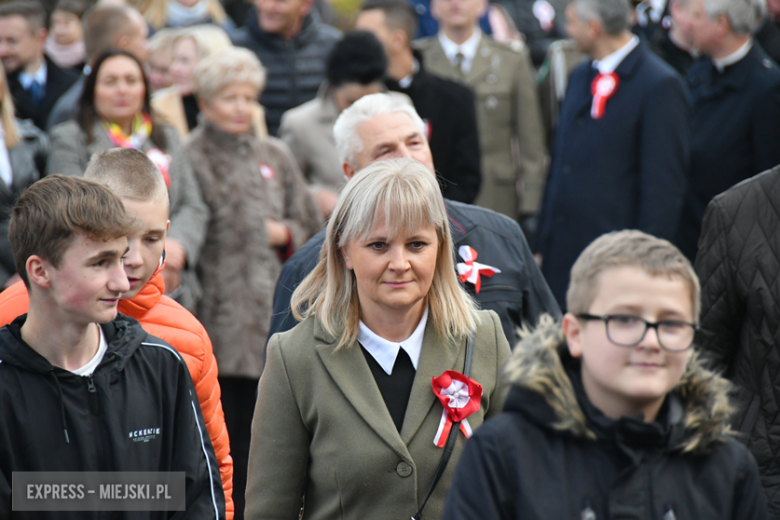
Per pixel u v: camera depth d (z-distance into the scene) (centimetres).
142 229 1064
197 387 1149
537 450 763
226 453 1189
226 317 1945
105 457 943
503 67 2852
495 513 752
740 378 1218
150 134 1881
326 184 2302
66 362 938
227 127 1995
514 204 2867
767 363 1181
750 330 1198
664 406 776
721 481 753
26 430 912
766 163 2095
